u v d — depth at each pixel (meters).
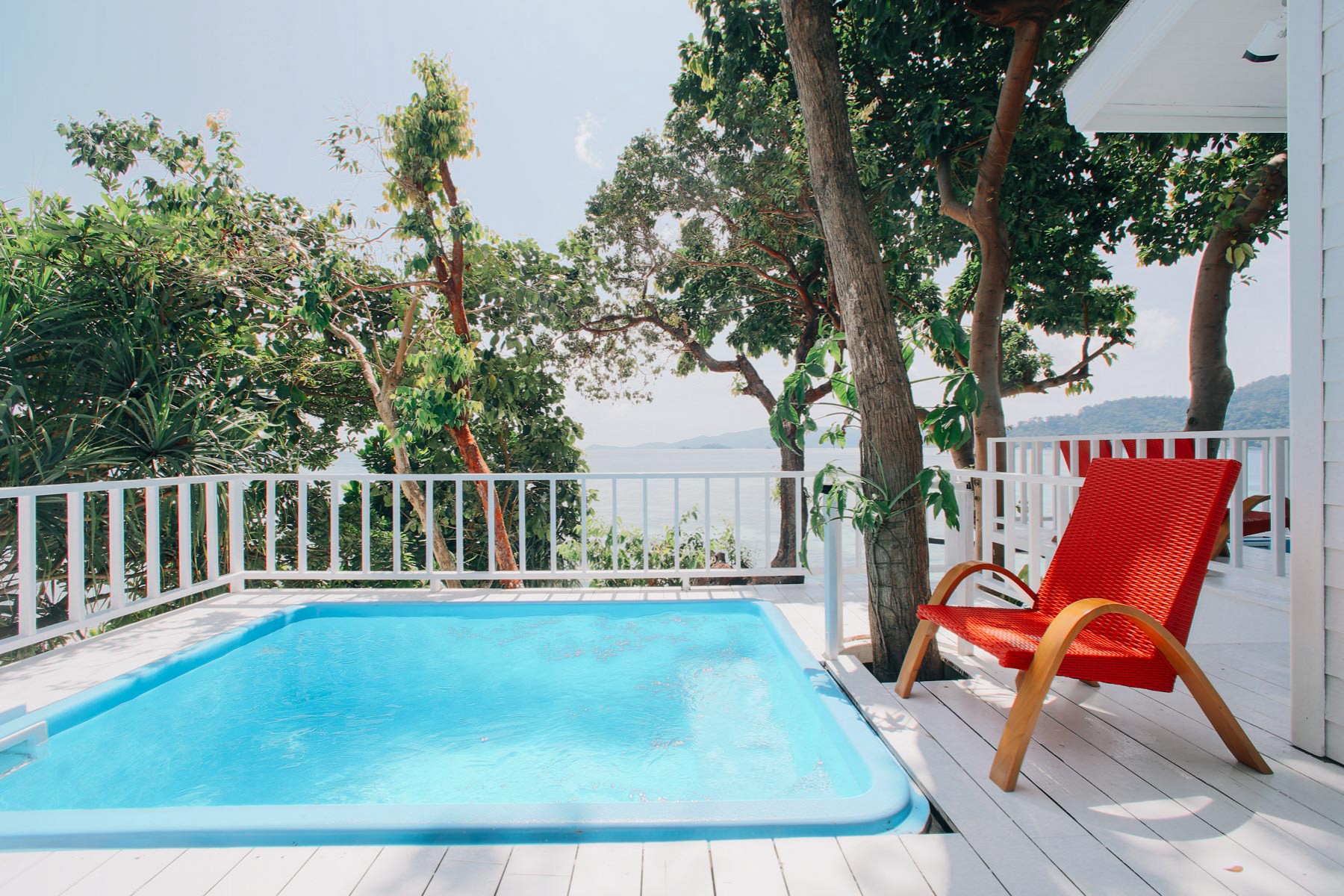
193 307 7.17
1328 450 2.10
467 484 11.87
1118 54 3.47
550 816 1.78
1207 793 1.91
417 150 8.96
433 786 2.40
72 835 1.71
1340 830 1.71
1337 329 2.06
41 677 3.06
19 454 4.84
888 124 8.01
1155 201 8.57
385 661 3.68
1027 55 5.82
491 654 3.77
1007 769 1.95
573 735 2.82
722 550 13.25
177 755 2.65
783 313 12.25
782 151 9.05
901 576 3.04
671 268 12.02
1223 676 2.90
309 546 10.80
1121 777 2.02
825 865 1.60
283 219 9.34
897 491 3.04
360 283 10.43
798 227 10.18
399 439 8.83
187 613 4.16
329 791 2.38
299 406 9.61
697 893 1.50
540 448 12.91
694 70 9.36
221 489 5.66
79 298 5.94
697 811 1.81
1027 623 2.41
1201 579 2.18
